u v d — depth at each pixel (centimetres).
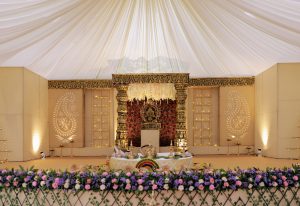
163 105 1413
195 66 1202
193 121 1403
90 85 1364
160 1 781
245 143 1366
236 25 818
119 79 1224
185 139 1225
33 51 941
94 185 525
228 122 1366
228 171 557
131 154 893
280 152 1144
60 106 1373
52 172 560
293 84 1131
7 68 1127
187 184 525
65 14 743
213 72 1286
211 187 518
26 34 763
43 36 812
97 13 796
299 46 830
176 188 523
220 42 952
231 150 1355
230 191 532
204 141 1399
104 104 1412
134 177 530
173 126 1411
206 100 1411
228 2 698
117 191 527
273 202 539
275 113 1151
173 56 1101
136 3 787
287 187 541
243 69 1244
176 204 527
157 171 576
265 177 535
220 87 1368
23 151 1125
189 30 903
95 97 1412
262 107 1270
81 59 1096
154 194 527
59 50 980
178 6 793
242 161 1107
